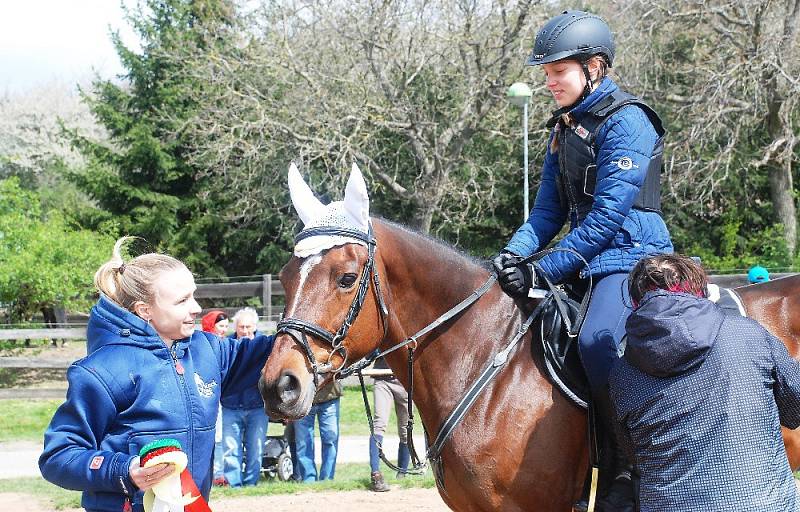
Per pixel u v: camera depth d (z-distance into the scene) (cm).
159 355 269
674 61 1947
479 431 316
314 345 293
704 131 1686
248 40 1922
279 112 1788
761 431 261
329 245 299
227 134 1777
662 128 337
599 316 316
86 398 256
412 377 333
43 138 3381
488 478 315
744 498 255
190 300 275
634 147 320
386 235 323
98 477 244
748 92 1789
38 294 1398
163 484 242
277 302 1481
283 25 1764
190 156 1980
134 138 2245
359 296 301
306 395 287
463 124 1842
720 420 261
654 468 271
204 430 278
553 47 337
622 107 326
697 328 263
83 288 1445
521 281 332
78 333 1220
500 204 2292
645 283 280
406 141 1948
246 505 640
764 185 2172
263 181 1988
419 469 333
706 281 282
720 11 1700
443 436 322
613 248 329
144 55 2314
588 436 316
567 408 318
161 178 2289
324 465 749
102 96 2350
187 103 2314
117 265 278
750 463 258
